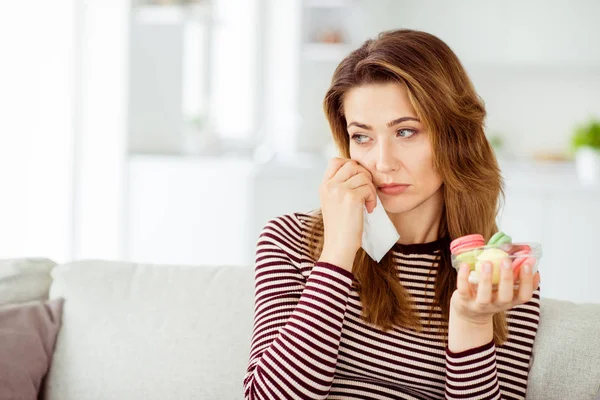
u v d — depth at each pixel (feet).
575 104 18.01
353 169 4.22
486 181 4.39
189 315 5.08
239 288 5.20
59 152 11.55
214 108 16.75
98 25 12.23
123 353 4.99
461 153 4.31
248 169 13.46
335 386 4.40
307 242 4.57
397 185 4.25
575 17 17.07
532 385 4.54
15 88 11.15
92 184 12.35
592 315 4.72
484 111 4.42
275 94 18.47
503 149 18.13
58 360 5.05
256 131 18.33
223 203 13.50
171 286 5.24
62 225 11.59
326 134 18.74
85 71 12.21
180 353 4.96
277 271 4.45
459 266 3.61
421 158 4.23
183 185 13.51
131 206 13.52
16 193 11.26
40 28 11.30
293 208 14.01
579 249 14.40
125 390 4.91
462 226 4.47
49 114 11.45
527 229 14.58
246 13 17.75
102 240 12.47
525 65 17.69
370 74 4.18
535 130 18.17
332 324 3.92
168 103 14.61
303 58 18.24
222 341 4.99
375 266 4.46
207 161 13.46
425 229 4.60
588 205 14.32
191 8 14.05
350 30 18.38
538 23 17.20
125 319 5.09
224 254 13.56
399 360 4.37
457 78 4.29
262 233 4.67
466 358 4.06
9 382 4.75
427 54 4.20
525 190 14.57
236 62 17.69
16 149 11.23
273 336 4.21
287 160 15.44
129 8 12.40
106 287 5.25
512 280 3.43
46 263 5.58
